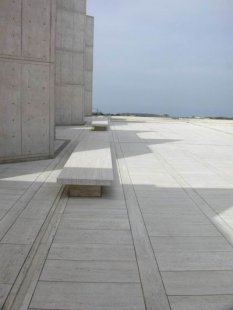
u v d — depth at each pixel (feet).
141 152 41.47
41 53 33.47
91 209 19.97
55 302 11.12
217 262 13.98
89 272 13.00
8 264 13.41
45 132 34.99
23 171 29.32
